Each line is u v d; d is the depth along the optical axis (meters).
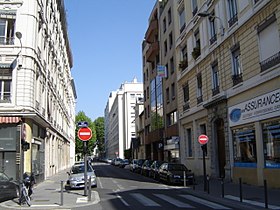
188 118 31.67
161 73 39.12
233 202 13.23
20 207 13.39
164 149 40.28
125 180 28.19
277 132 17.02
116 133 117.94
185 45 32.75
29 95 23.34
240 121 20.88
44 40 29.06
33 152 25.09
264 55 18.14
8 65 23.20
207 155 26.66
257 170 18.75
